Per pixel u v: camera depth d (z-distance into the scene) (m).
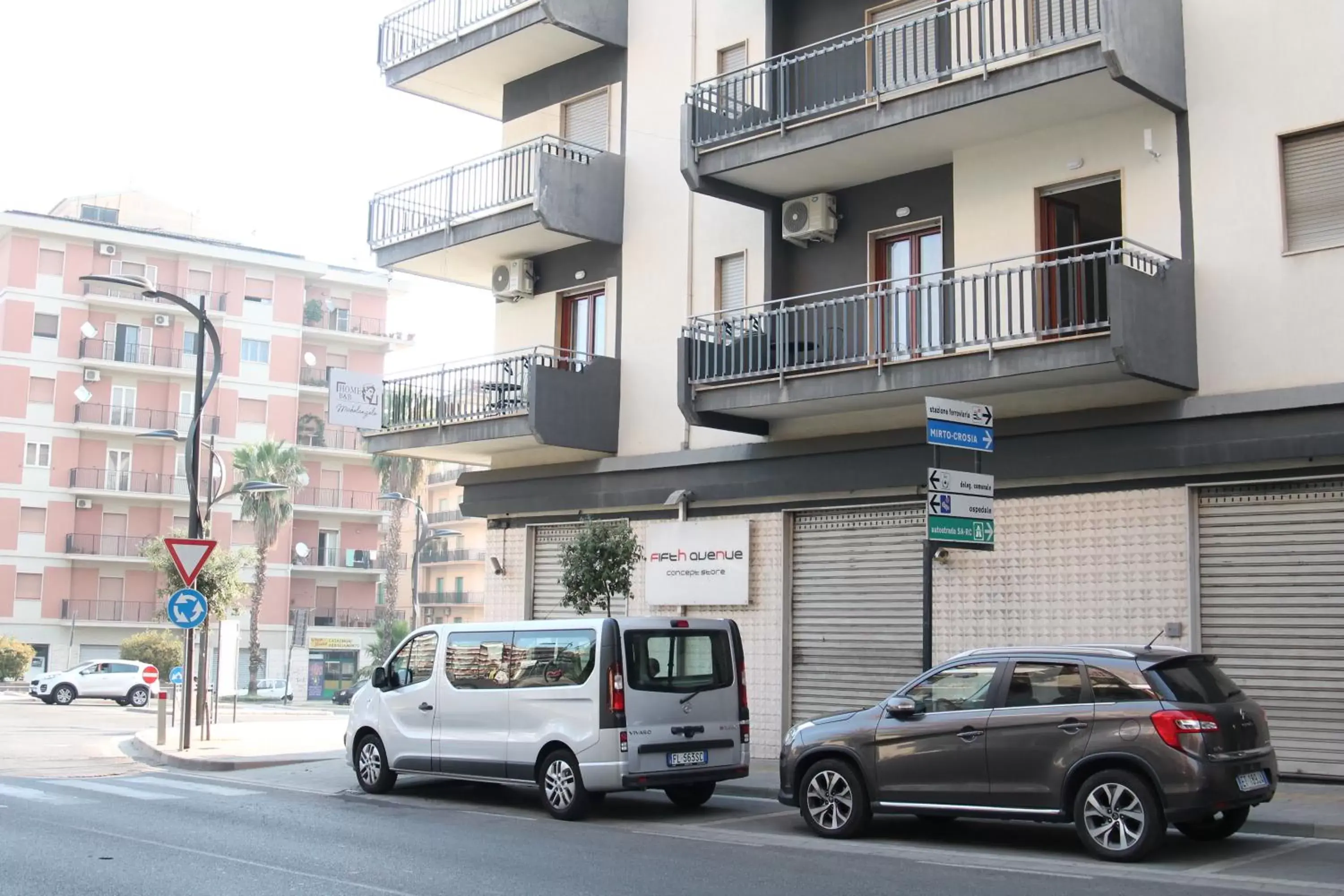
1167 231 14.11
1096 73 13.56
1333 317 12.88
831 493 16.95
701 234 18.98
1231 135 13.74
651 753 12.47
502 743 13.20
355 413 20.98
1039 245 15.20
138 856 10.13
